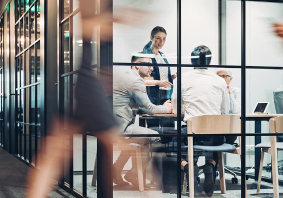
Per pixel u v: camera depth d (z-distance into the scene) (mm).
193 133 2744
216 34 2887
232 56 2922
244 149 2846
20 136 5477
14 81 5898
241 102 2875
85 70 2867
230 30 2938
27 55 4965
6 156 5895
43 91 3988
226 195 2809
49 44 3920
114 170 2598
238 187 2832
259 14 2969
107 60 2604
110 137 2611
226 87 2836
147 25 2701
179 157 2719
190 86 2748
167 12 2760
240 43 2943
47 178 3807
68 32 3359
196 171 2752
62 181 3520
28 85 4848
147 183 2658
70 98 3248
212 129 2781
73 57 3162
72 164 3221
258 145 2883
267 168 2873
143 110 2658
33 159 4613
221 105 2816
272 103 3064
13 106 6117
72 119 3176
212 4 2867
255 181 2852
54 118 3840
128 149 2621
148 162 2660
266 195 2855
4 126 6910
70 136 3264
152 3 2721
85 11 2889
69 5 3322
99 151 2582
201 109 2760
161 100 2697
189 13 2834
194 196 2740
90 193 2773
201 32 2869
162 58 2721
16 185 3605
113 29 2617
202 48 2840
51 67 3916
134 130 2646
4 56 6820
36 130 4410
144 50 2678
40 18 4148
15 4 5832
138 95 2646
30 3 4766
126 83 2637
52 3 3928
